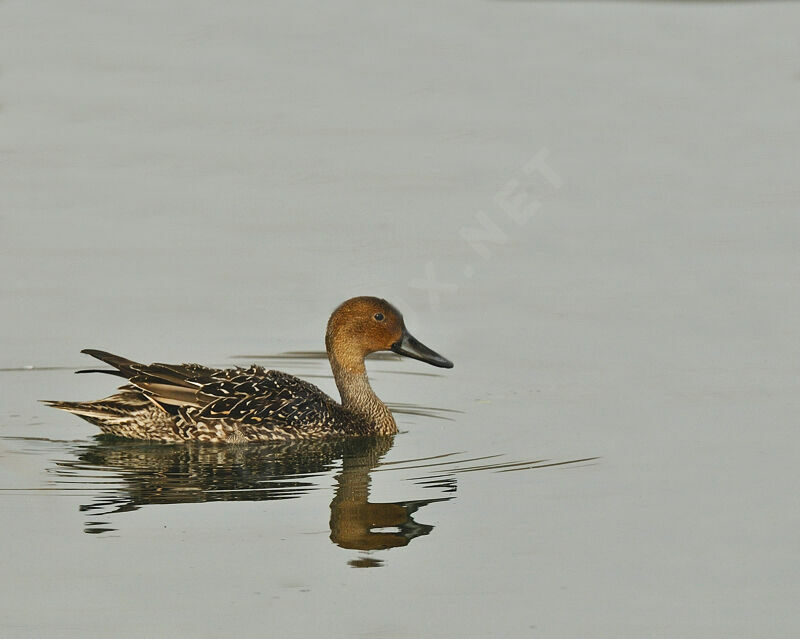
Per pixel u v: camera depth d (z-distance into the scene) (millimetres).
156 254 18672
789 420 13609
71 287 17594
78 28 29078
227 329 16562
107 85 25719
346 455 13078
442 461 12727
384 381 15719
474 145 22656
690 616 9352
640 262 18484
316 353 16156
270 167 21859
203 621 9203
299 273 18109
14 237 19094
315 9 30562
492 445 13188
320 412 13820
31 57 27266
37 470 12359
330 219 19797
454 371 15742
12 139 23031
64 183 21141
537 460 12625
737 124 23984
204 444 13367
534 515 11133
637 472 12188
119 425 13375
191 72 26484
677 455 12648
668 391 14648
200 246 18969
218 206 20312
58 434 13625
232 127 23625
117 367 13422
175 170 21766
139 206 20281
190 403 13336
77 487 11812
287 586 9758
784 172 21688
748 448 12812
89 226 19562
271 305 17156
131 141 23031
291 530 10750
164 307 17109
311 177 21406
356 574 9969
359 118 24031
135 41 28344
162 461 12742
